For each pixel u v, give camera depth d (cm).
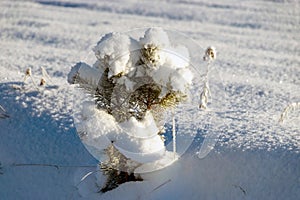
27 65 679
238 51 979
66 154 377
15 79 514
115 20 1352
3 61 697
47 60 743
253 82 657
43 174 364
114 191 338
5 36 1019
